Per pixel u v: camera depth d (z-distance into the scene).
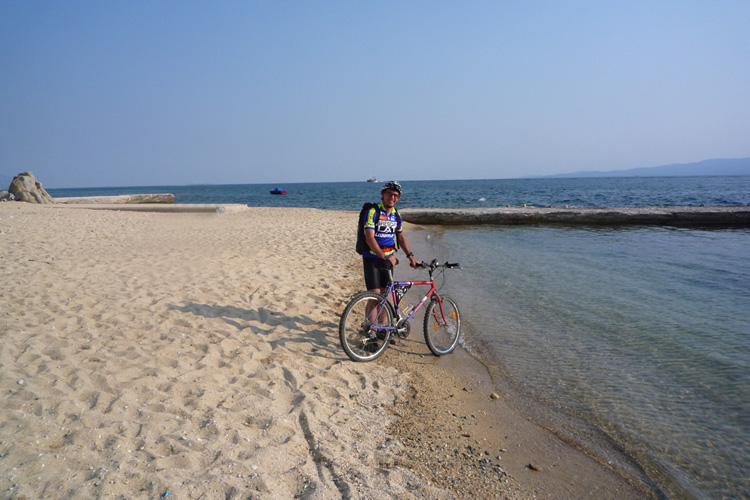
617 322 6.50
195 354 4.57
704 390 4.43
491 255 12.71
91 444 2.86
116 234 12.94
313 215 23.98
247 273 8.23
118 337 4.82
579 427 3.86
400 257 12.51
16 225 13.64
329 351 5.15
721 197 45.28
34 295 6.01
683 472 3.26
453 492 2.88
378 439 3.46
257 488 2.63
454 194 67.69
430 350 5.36
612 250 13.52
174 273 7.88
